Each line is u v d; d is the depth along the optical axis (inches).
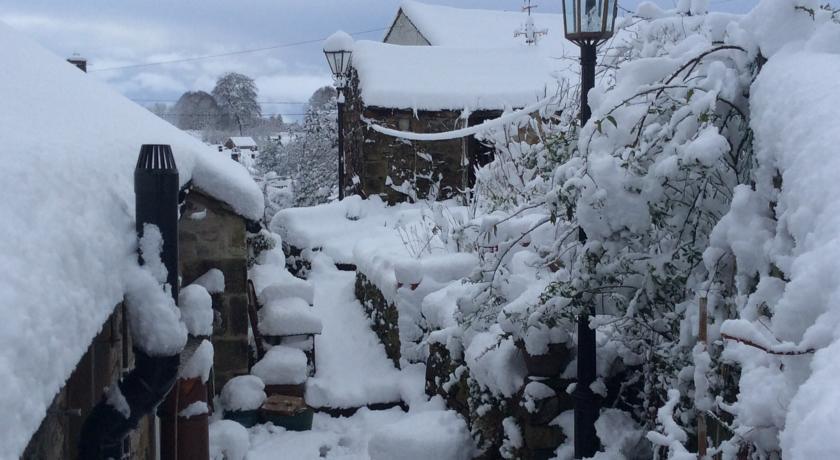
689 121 135.3
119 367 128.3
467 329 216.7
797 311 76.2
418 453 211.0
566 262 173.5
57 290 60.7
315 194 884.6
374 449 218.5
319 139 910.4
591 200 141.3
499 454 206.5
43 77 133.1
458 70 545.3
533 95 519.2
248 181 287.3
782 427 82.1
